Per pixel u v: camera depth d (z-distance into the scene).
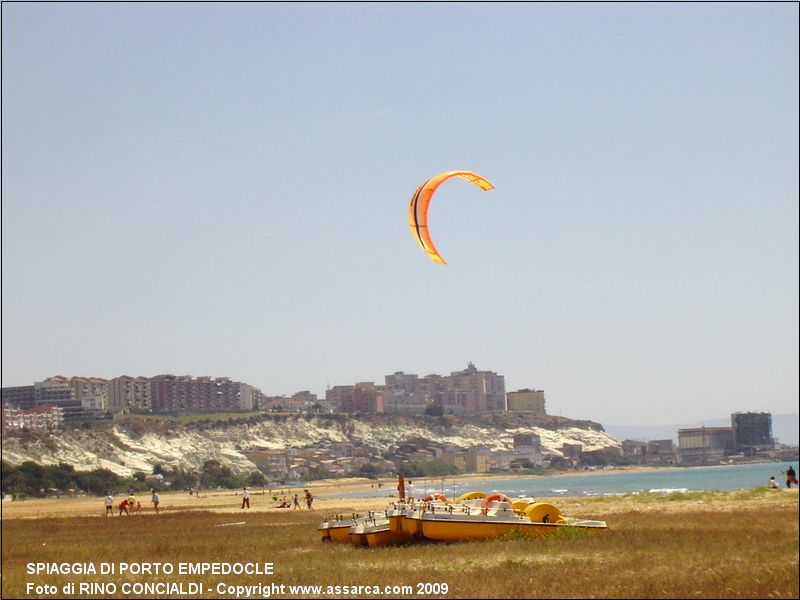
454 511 37.41
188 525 64.00
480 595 23.27
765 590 23.22
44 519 81.44
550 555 30.86
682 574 25.86
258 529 55.03
